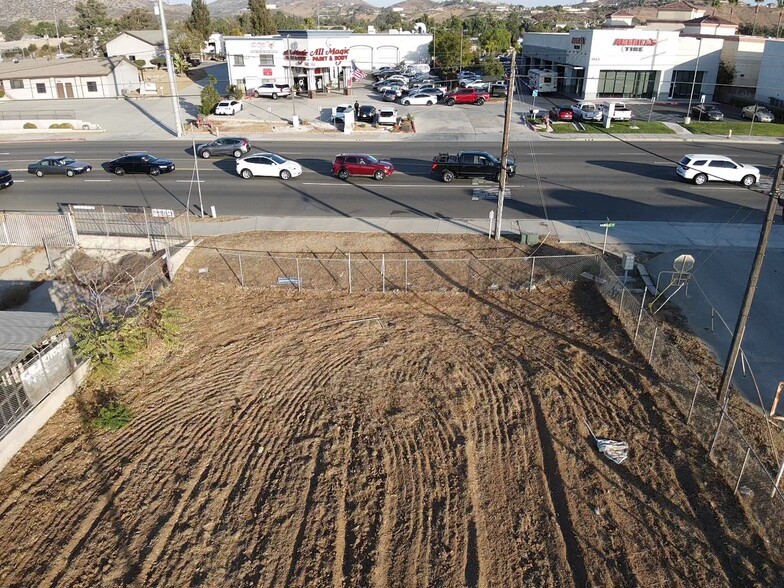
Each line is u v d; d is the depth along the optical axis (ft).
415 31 306.76
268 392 51.01
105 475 42.09
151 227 82.28
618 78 198.49
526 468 41.83
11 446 44.01
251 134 156.56
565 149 136.36
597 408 47.78
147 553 35.63
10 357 46.09
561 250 76.59
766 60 180.96
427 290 68.23
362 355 55.98
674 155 129.39
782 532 34.73
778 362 53.01
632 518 37.52
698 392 46.09
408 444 44.37
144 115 182.91
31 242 84.53
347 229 84.99
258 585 33.53
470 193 102.27
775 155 128.57
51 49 398.42
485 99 195.93
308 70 201.46
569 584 33.35
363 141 147.84
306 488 40.50
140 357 56.18
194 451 44.32
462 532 36.73
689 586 32.99
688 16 282.97
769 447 42.60
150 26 374.43
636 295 65.57
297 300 66.95
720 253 75.82
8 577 34.47
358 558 35.12
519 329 59.93
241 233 84.58
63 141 155.63
